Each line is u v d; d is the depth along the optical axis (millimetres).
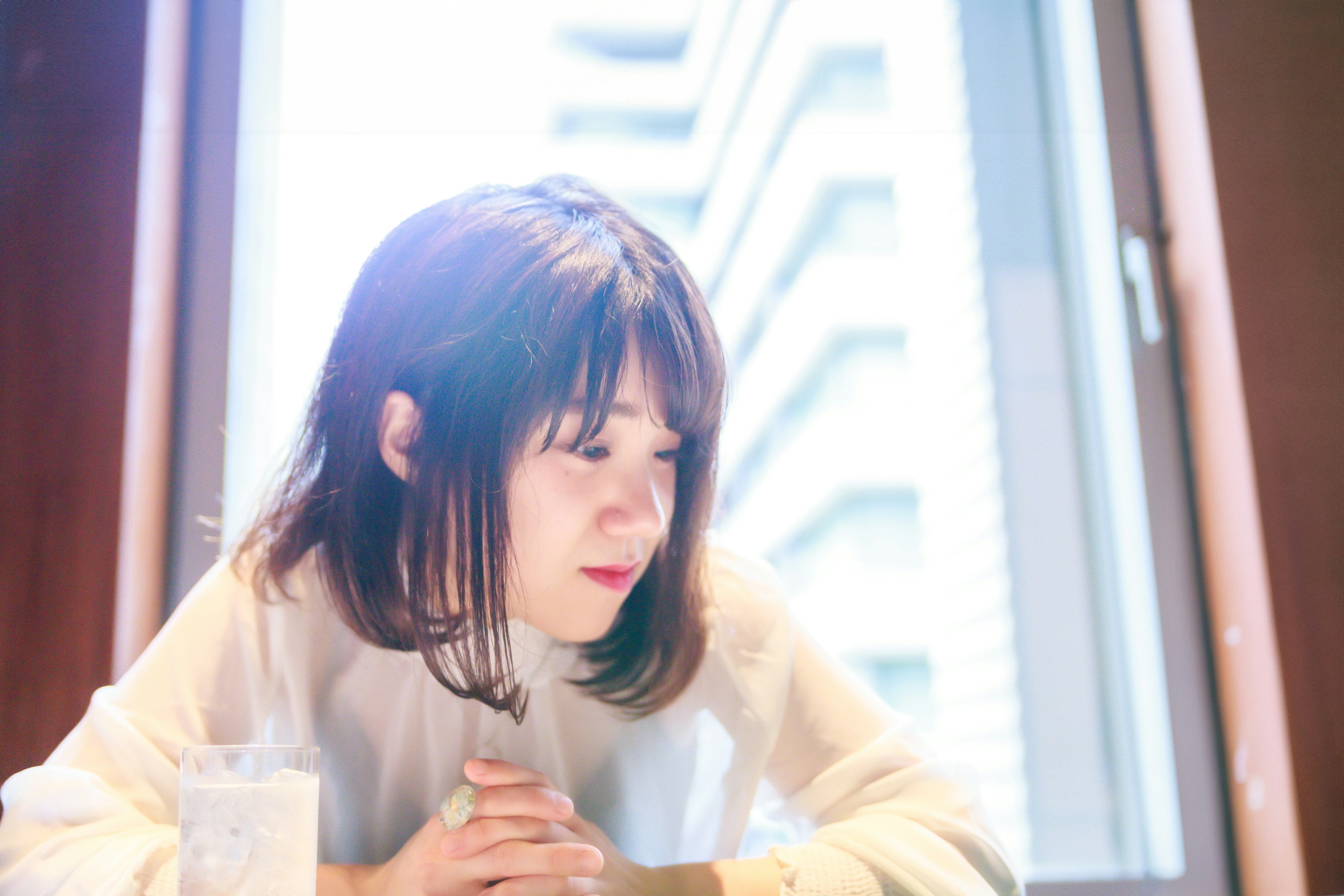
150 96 1218
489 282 747
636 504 750
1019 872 875
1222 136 1320
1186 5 1348
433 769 919
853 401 5645
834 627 5570
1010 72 1687
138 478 1162
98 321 1149
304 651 892
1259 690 1253
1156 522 1373
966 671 2270
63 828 767
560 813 729
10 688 1082
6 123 1180
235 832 597
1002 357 1747
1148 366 1403
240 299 1318
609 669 878
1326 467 1256
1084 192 1524
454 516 764
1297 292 1293
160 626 1224
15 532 1105
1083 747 1505
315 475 856
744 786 943
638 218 848
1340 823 1188
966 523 2180
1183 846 1310
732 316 5473
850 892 778
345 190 1356
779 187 4633
